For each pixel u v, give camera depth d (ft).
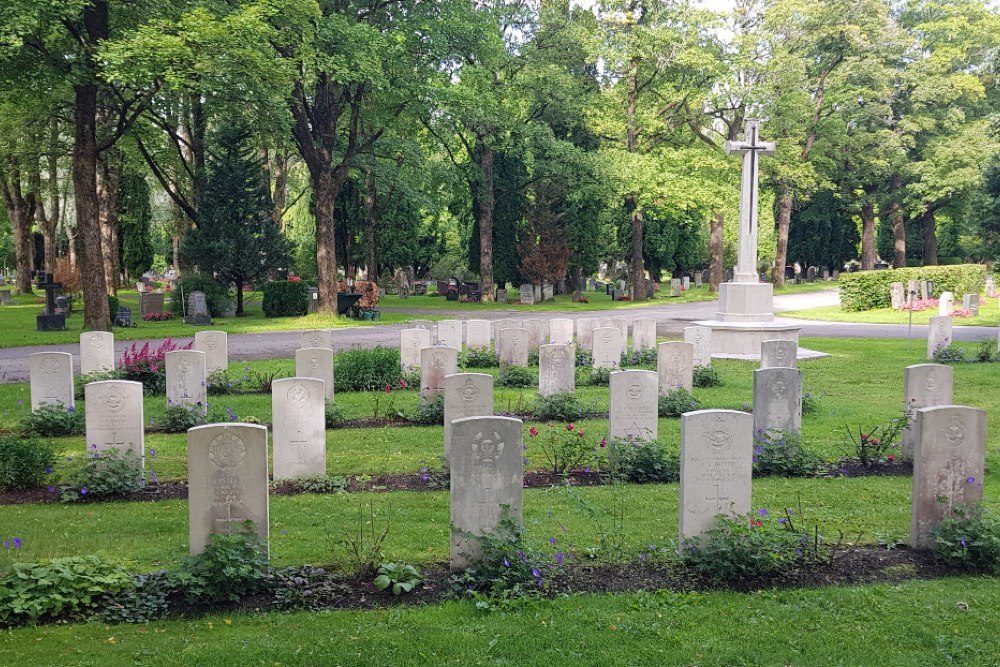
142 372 58.65
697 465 26.37
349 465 38.96
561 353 54.08
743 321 81.51
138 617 21.61
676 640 20.20
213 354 59.82
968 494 27.25
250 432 24.77
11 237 250.78
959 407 26.78
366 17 112.27
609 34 154.30
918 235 236.43
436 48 109.81
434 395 49.60
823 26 162.30
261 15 88.58
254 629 20.93
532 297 165.37
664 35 146.30
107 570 23.40
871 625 21.17
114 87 90.12
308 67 100.32
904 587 23.82
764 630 20.86
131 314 118.11
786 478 37.45
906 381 42.04
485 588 23.77
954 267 143.95
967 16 190.49
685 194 149.89
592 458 39.06
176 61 83.46
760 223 216.54
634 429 40.52
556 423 48.60
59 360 48.08
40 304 146.10
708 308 147.64
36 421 45.73
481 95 119.34
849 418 50.70
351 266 187.73
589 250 174.81
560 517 30.81
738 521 25.91
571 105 159.74
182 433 45.55
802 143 182.70
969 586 24.13
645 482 36.73
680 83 160.56
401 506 32.53
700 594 23.39
